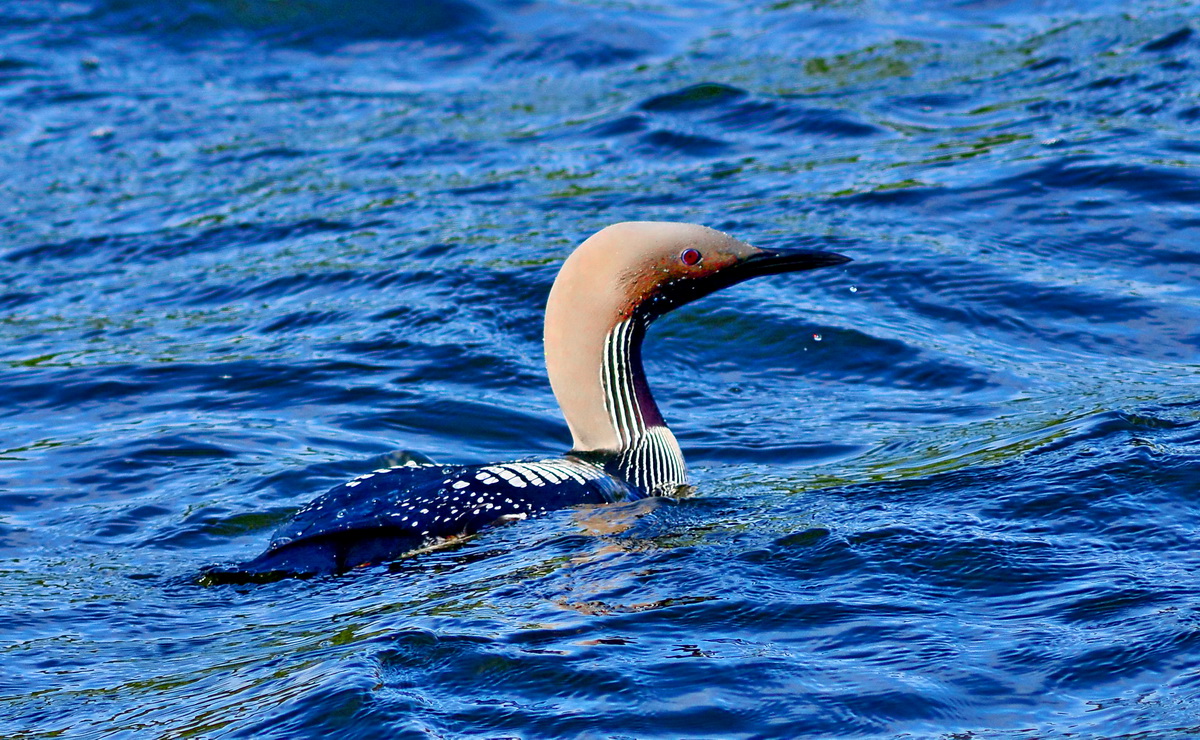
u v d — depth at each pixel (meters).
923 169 18.14
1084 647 6.23
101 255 18.56
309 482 10.45
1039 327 13.52
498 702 5.86
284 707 5.90
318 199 20.17
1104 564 7.32
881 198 17.17
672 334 14.01
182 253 18.36
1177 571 7.16
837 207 17.08
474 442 11.70
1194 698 5.70
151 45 29.98
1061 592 6.95
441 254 16.80
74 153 23.72
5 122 25.34
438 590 7.33
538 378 13.13
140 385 13.30
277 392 12.88
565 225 17.55
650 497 9.24
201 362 13.84
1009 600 6.90
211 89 27.44
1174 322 13.28
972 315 13.87
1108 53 22.84
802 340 13.60
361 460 10.95
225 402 12.71
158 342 14.75
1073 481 8.74
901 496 8.91
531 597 7.10
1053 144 18.34
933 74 23.55
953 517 8.27
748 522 8.42
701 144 20.94
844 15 28.48
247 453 11.21
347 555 7.92
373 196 20.02
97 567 8.65
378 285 16.02
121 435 11.75
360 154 22.47
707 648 6.36
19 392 13.29
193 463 10.99
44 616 7.61
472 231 17.70
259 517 9.66
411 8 31.00
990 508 8.41
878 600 6.94
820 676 6.04
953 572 7.31
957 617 6.70
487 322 14.52
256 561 8.05
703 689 5.93
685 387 12.88
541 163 20.91
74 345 14.87
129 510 9.87
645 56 27.84
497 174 20.58
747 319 14.10
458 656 6.27
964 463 9.62
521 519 8.38
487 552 7.94
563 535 8.16
